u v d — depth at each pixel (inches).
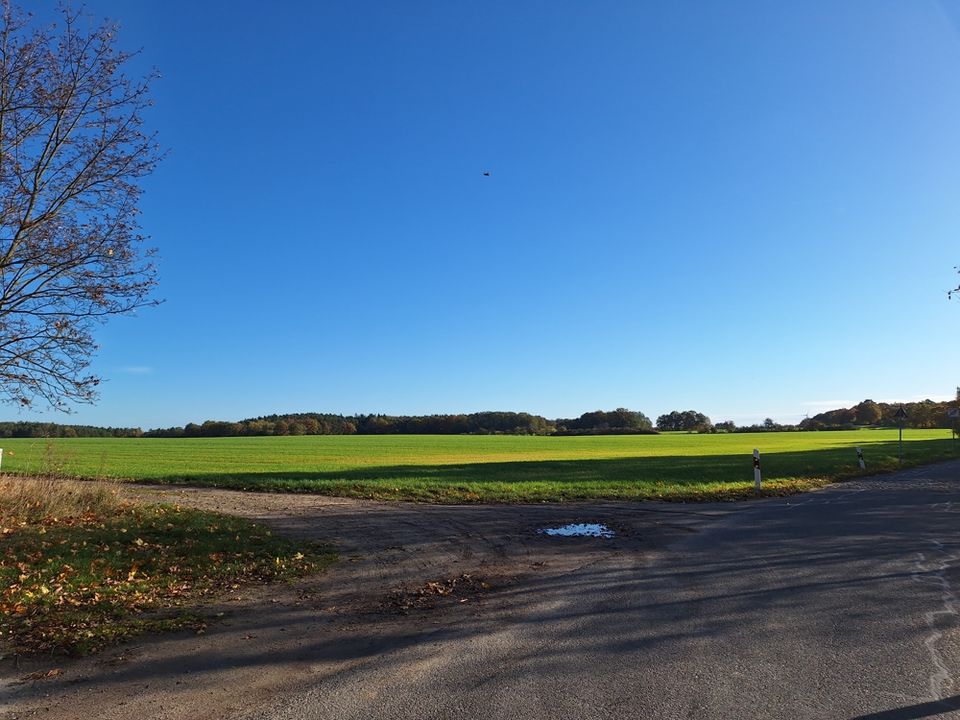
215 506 601.9
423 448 2284.7
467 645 212.4
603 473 1007.0
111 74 467.5
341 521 510.0
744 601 259.1
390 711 162.2
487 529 467.8
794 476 939.3
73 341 472.7
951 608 243.0
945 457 1475.1
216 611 258.4
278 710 164.4
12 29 433.4
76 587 291.3
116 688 179.9
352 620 245.4
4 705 169.3
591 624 232.4
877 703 161.3
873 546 376.5
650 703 163.6
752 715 155.9
